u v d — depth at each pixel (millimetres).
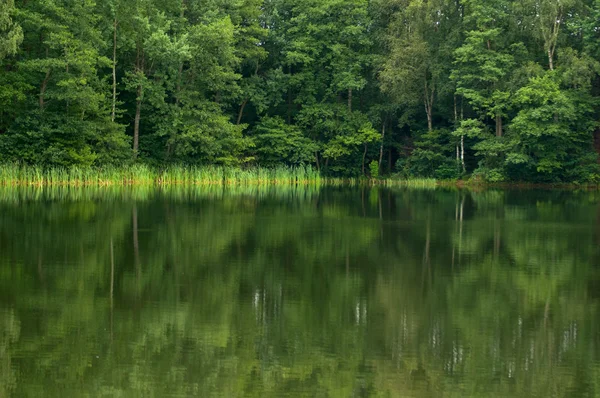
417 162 54531
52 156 39625
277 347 8430
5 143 39031
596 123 46875
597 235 19078
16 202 26688
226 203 28875
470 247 16641
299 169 53156
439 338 8867
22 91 39562
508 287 11961
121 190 36781
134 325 9273
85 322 9375
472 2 48969
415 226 21016
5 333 8820
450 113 55438
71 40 38938
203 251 15391
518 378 7453
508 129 49656
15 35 35188
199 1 49500
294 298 10984
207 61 47406
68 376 7363
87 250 15172
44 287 11383
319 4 54031
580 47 48562
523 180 49906
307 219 22703
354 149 55781
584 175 47594
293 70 57438
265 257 14734
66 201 27812
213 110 48969
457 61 48969
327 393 7012
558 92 44781
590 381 7367
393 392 7043
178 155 47938
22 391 6953
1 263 13445
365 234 18891
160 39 43469
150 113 48156
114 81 43938
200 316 9789
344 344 8578
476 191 43000
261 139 53469
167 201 29203
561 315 10047
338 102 56781
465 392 7066
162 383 7195
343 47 54125
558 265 14180
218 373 7508
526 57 49188
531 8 47812
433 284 12164
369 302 10773
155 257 14453
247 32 52438
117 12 43469
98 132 42094
